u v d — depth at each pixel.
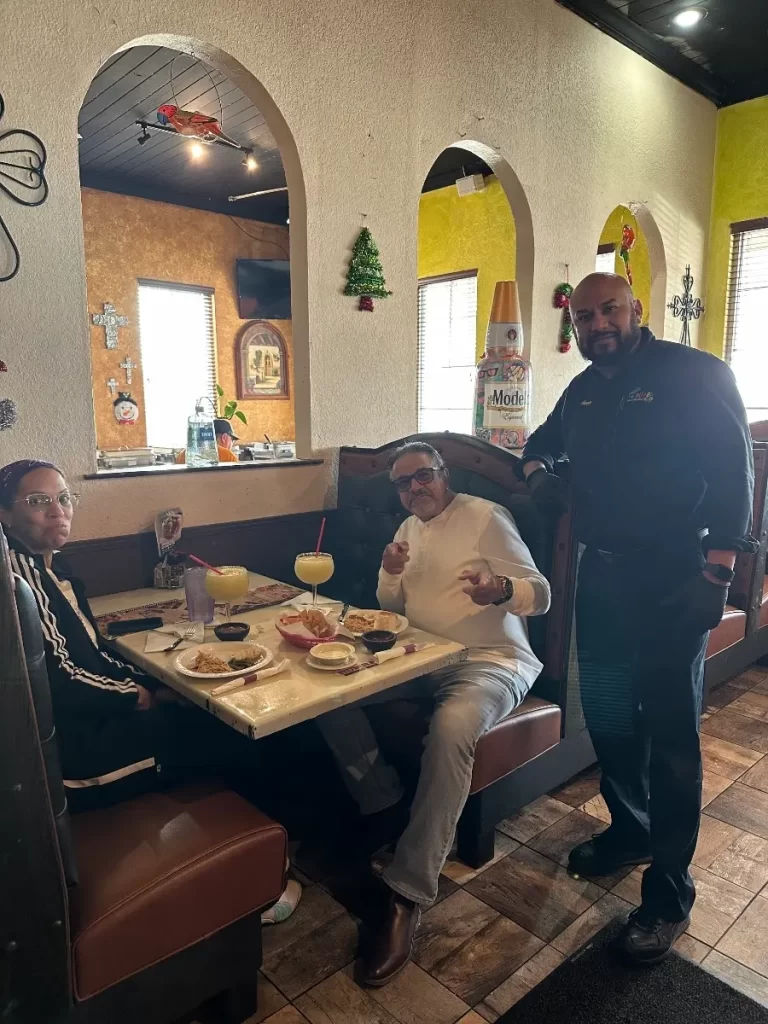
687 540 1.62
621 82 3.67
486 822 1.91
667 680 1.64
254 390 6.61
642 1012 1.47
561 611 2.00
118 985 1.19
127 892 1.19
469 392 5.66
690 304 4.49
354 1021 1.46
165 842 1.31
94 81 3.71
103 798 1.44
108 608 1.96
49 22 1.86
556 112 3.31
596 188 3.61
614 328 1.63
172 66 3.53
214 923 1.30
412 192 2.77
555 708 2.03
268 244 6.55
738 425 1.53
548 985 1.54
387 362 2.79
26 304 1.91
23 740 1.00
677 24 3.57
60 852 1.08
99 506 2.12
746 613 3.01
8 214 1.86
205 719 1.75
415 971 1.58
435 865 1.63
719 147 4.48
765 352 4.47
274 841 1.38
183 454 3.85
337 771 2.10
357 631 1.70
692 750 1.64
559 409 2.04
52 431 2.00
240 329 6.45
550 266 3.40
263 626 1.77
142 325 5.87
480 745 1.78
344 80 2.49
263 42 2.27
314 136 2.43
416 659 1.55
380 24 2.57
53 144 1.91
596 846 1.94
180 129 3.56
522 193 3.21
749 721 2.85
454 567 1.94
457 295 5.65
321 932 1.72
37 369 1.95
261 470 2.48
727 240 4.52
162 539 2.20
